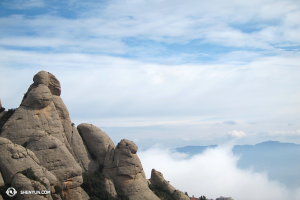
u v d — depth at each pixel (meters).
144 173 73.75
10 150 48.12
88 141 72.12
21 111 62.47
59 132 65.88
